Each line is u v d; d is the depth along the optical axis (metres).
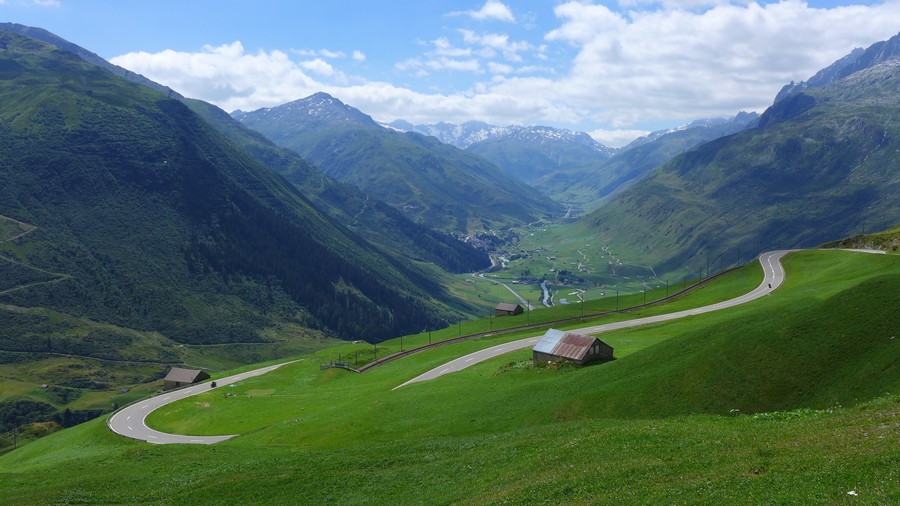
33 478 76.38
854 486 28.17
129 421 129.50
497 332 183.00
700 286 199.12
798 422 46.62
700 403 65.25
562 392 84.38
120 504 60.50
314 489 57.47
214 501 57.75
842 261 166.38
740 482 33.12
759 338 71.25
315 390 147.12
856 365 59.34
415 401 99.38
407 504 48.47
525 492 42.34
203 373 176.00
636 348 118.94
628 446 48.22
